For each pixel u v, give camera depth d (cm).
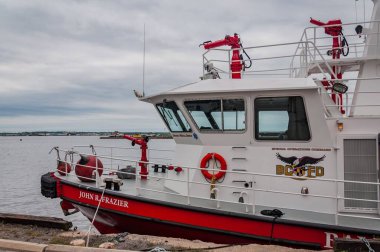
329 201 640
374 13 763
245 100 668
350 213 630
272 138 663
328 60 729
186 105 710
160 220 671
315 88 619
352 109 731
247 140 677
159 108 775
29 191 2928
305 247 596
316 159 645
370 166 627
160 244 643
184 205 655
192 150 729
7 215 817
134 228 724
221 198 688
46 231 744
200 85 711
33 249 601
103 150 5781
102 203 726
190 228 654
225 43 782
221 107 684
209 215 641
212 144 702
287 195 656
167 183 770
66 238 677
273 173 664
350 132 637
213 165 697
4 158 7725
